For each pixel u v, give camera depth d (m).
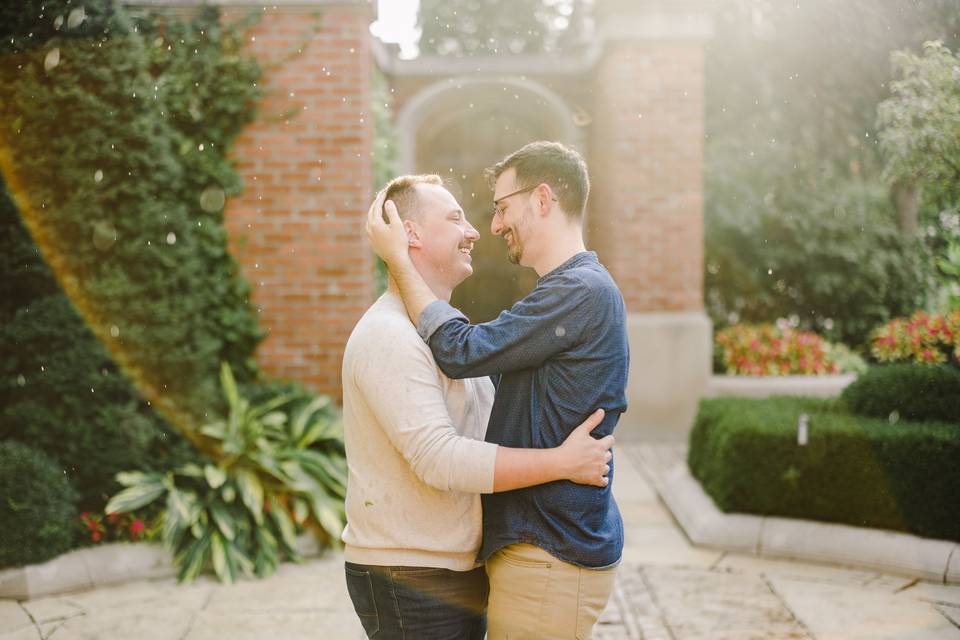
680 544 4.40
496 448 1.64
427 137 9.48
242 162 5.78
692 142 6.83
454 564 1.75
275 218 5.82
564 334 1.67
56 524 3.71
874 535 3.96
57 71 4.18
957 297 4.24
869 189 7.28
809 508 4.16
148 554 3.93
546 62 8.44
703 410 5.05
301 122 5.78
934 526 3.82
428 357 1.72
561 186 1.81
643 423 6.89
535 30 15.38
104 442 4.11
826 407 4.57
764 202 8.10
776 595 3.64
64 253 4.27
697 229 6.88
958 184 3.80
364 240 5.87
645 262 6.89
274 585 3.80
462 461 1.62
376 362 1.69
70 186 4.25
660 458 6.31
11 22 4.16
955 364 4.18
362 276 5.87
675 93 6.80
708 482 4.69
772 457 4.22
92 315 4.31
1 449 3.79
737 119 8.28
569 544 1.67
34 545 3.64
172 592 3.71
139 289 4.37
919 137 3.74
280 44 5.73
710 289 8.30
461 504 1.76
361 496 1.77
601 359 1.69
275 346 5.89
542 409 1.71
